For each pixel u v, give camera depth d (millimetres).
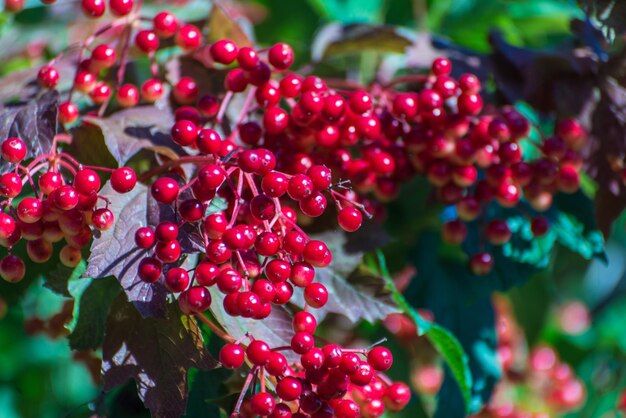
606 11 807
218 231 690
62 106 752
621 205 824
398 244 888
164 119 762
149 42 769
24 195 778
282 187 694
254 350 695
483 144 781
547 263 854
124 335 725
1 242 703
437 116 770
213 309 728
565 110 831
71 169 711
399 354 914
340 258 777
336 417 703
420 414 913
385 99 787
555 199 870
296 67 944
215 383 777
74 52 819
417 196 883
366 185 778
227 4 936
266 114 743
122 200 714
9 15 939
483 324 886
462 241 850
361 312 770
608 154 826
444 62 781
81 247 716
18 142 708
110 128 745
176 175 733
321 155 768
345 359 692
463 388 808
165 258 696
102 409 791
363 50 884
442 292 882
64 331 826
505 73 847
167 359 722
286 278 697
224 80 786
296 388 690
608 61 833
